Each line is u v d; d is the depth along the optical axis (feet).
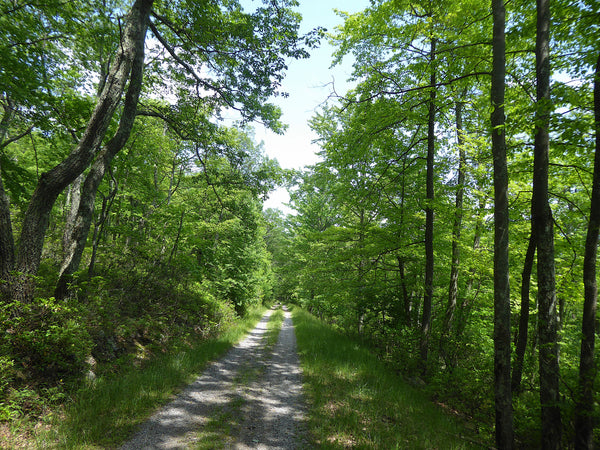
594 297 15.64
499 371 17.03
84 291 23.27
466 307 39.63
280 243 101.96
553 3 18.51
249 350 35.76
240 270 60.85
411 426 17.31
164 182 56.34
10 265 18.30
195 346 32.68
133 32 23.03
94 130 21.04
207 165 45.03
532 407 18.74
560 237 28.27
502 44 18.83
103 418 14.62
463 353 27.96
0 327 15.47
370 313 47.88
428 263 32.37
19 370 15.46
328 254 54.54
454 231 34.76
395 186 39.75
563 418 15.43
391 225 35.83
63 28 29.91
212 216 59.00
